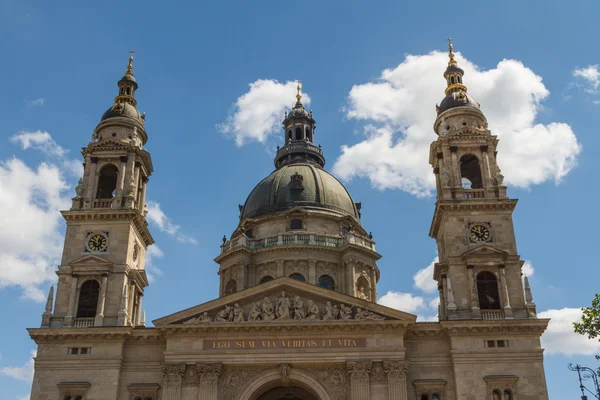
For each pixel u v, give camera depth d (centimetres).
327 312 7194
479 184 8456
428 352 7156
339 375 7012
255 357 7019
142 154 8456
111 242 7769
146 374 7144
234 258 9806
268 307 7244
